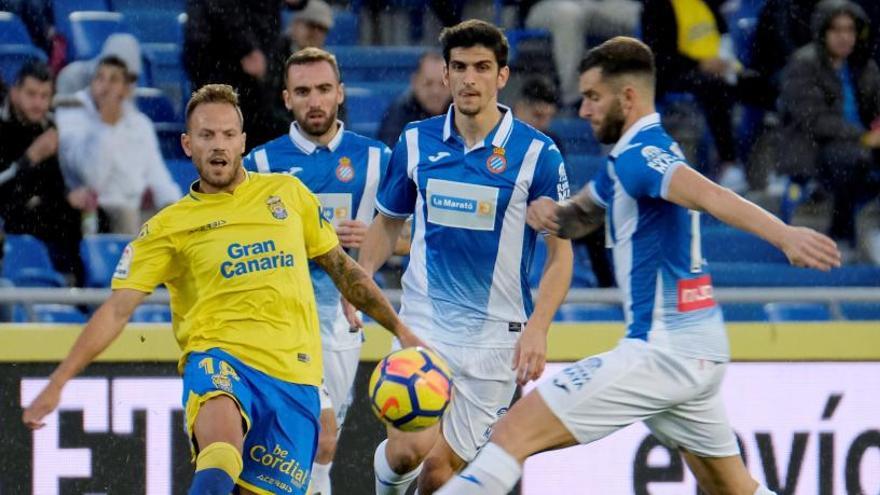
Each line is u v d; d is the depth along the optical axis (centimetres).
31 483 2189
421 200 2006
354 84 3531
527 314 2031
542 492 2258
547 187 1991
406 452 1956
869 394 2295
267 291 1733
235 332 1725
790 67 3269
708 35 3362
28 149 2941
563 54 3409
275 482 1741
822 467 2289
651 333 1672
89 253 2966
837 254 1492
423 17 3616
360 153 2198
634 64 1686
